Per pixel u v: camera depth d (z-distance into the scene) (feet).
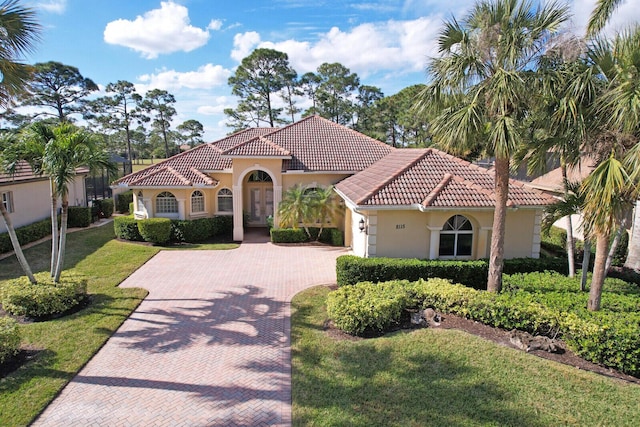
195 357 32.96
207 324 39.68
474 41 36.01
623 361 29.43
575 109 33.06
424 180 54.60
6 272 56.29
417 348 32.04
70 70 158.30
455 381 27.91
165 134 231.30
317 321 39.68
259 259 66.54
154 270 59.16
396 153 78.89
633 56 31.71
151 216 80.12
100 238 80.33
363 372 29.50
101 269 58.59
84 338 35.78
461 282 47.73
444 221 51.26
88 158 40.70
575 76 33.55
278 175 79.77
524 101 35.37
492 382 27.71
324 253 70.95
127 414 25.53
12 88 38.09
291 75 182.29
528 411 24.95
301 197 75.87
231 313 42.55
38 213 80.43
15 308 39.42
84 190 106.11
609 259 45.03
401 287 40.70
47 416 25.23
